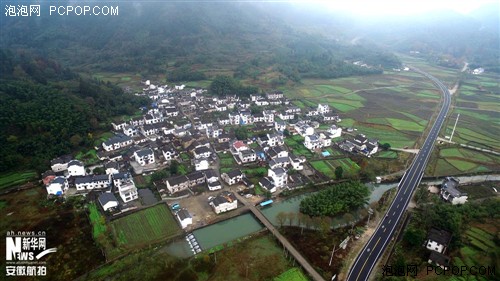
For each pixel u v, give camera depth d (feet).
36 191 436.76
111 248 339.36
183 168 506.07
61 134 550.36
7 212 391.65
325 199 402.11
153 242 350.23
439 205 395.75
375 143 590.14
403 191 459.73
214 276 304.50
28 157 501.15
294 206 426.10
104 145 559.38
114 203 402.31
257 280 301.63
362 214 403.54
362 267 318.04
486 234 361.92
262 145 592.19
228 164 526.98
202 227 378.12
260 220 388.16
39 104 588.09
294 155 532.32
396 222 390.01
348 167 526.57
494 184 488.44
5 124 523.29
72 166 466.29
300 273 311.47
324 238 356.79
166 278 298.56
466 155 583.99
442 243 331.57
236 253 335.47
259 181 471.21
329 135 637.30
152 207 410.72
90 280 298.35
